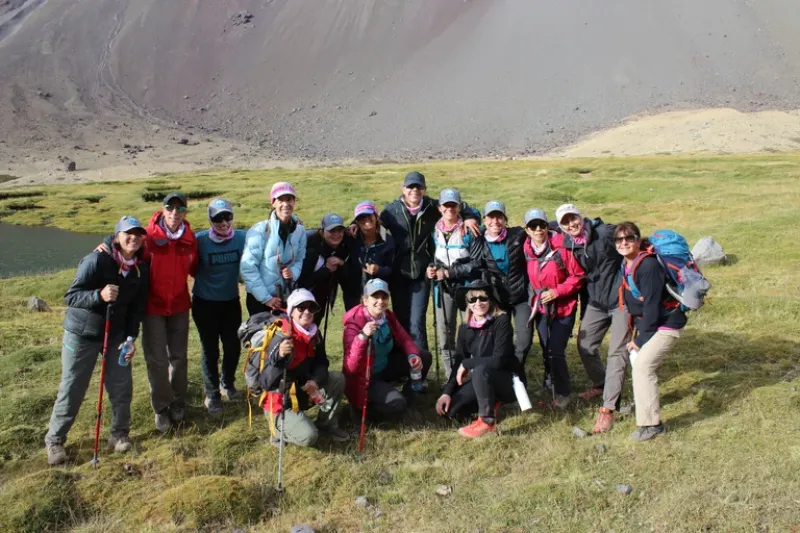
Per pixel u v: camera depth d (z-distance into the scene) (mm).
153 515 7363
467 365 9188
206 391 9922
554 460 8219
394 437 9094
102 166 158375
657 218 32438
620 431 8891
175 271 9070
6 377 11695
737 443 8141
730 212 30797
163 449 8906
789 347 11695
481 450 8641
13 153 182750
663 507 7012
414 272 10492
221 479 7789
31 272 35156
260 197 54156
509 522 7039
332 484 8008
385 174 71000
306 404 9078
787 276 18031
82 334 8328
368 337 8984
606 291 9289
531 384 10859
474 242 10023
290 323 8625
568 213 9336
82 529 7266
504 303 10141
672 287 8242
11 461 8680
